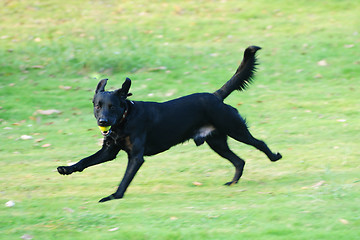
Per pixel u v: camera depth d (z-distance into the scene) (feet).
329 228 22.76
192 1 86.07
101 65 64.13
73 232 23.62
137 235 22.68
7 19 80.53
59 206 28.12
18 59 66.28
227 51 68.03
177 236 22.47
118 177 35.17
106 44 70.18
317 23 76.13
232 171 35.91
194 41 71.92
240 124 32.96
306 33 72.79
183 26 76.38
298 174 34.27
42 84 59.31
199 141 33.01
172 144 32.04
